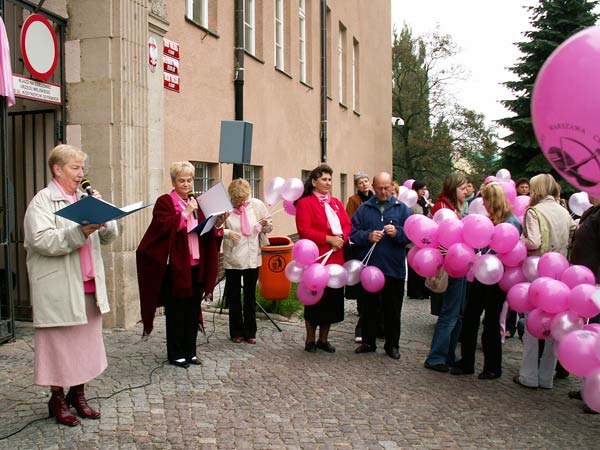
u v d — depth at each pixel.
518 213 6.84
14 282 7.26
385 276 6.36
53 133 7.09
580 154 2.92
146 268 5.47
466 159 40.97
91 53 6.89
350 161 20.67
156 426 4.38
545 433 4.51
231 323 6.81
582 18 23.20
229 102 10.28
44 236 3.95
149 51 7.50
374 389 5.39
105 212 3.89
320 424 4.54
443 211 5.73
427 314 9.01
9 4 6.97
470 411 4.93
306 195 6.69
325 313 6.44
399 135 42.12
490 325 5.76
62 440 4.09
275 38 13.41
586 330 4.02
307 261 6.07
